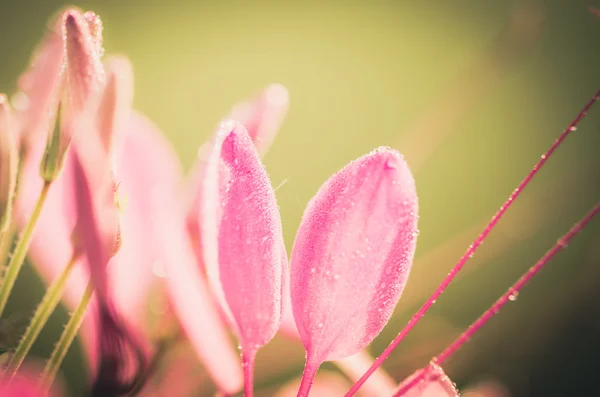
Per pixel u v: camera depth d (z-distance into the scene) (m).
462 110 0.18
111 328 0.13
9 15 0.30
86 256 0.13
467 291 0.22
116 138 0.13
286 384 0.16
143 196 0.15
